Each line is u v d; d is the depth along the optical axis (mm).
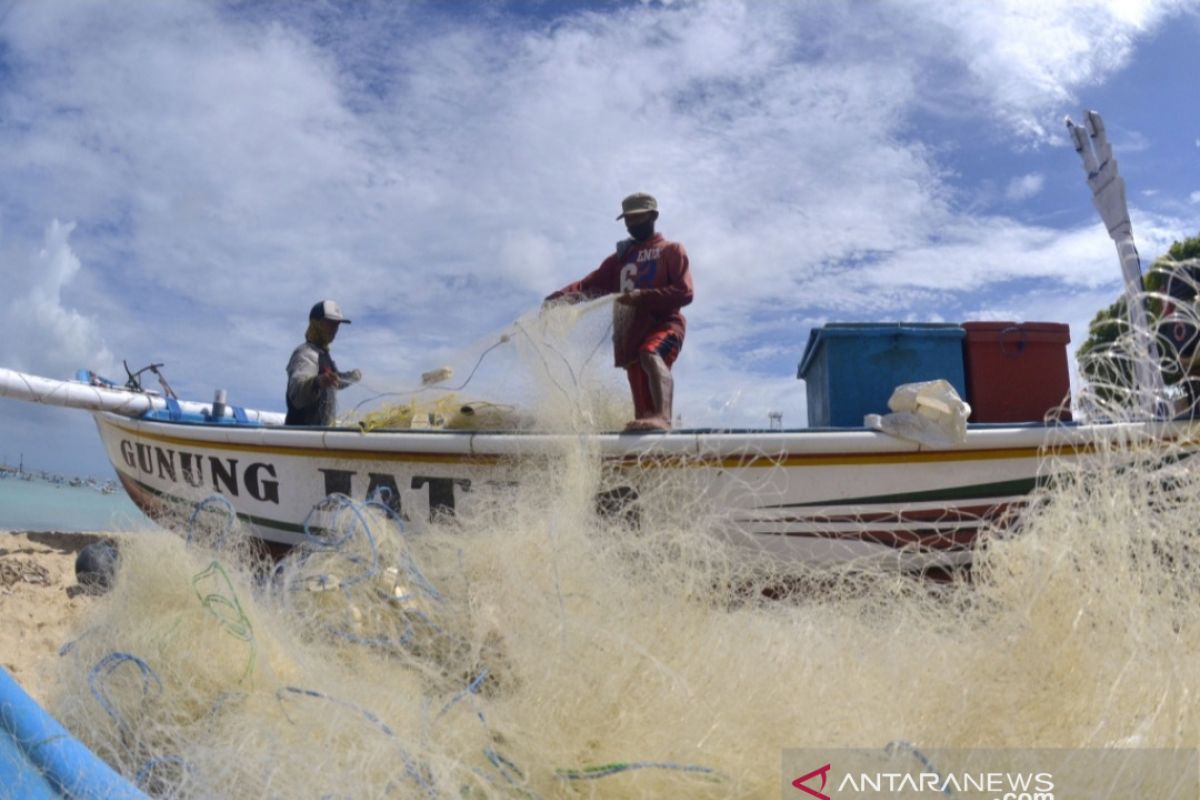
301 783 2486
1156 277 4715
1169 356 4457
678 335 5684
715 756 2602
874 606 3844
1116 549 2990
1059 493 3773
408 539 4645
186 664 3160
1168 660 2635
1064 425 5016
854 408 5828
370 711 2818
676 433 5145
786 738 2664
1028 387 5816
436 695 3215
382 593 3779
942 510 5098
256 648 3227
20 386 6465
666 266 5770
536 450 5121
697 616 3324
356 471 5727
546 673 2969
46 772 2199
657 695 2799
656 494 5086
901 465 5062
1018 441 4984
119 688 3123
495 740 2797
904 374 5855
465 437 5320
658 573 3740
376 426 6074
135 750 2855
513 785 2633
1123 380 4113
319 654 3426
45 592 5867
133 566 3736
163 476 6777
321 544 4438
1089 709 2559
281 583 4090
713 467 5090
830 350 5887
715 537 4938
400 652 3504
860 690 2873
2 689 2326
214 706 2984
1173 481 3480
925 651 3033
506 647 3285
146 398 7090
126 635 3320
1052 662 2678
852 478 5086
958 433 4938
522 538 3947
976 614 3279
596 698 2805
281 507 6035
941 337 5883
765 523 5098
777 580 4734
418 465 5520
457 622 3533
